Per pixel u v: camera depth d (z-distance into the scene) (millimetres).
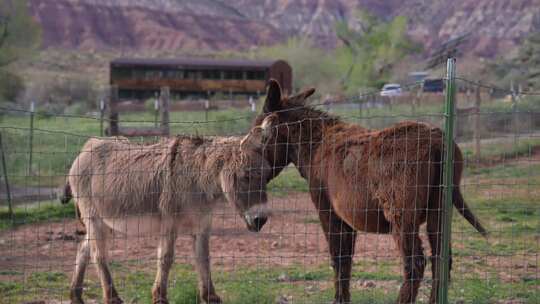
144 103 46188
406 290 7555
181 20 162625
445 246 7477
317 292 9406
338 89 73062
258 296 8922
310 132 8984
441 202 7605
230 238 13273
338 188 8273
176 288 9188
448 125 7359
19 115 39719
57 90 68750
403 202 7574
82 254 8852
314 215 15383
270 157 9266
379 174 7750
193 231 8586
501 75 55906
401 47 82438
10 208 14773
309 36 182125
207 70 65812
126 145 8945
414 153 7594
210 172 8203
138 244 12688
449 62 7348
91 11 154250
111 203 8641
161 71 66125
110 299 8648
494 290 9383
